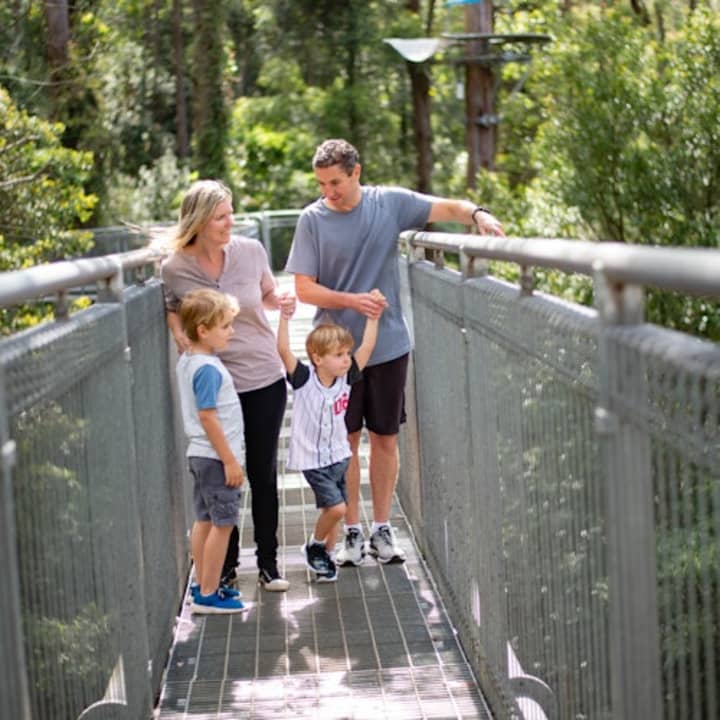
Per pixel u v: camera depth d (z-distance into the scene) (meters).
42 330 4.01
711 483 2.60
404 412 8.41
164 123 50.84
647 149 18.14
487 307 5.40
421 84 46.78
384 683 6.42
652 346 2.81
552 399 4.17
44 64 29.08
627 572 3.15
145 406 6.55
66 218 18.48
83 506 4.55
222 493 7.25
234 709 6.17
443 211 8.15
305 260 8.00
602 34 19.11
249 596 7.92
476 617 6.25
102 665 4.82
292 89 49.12
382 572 8.30
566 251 3.47
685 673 3.07
